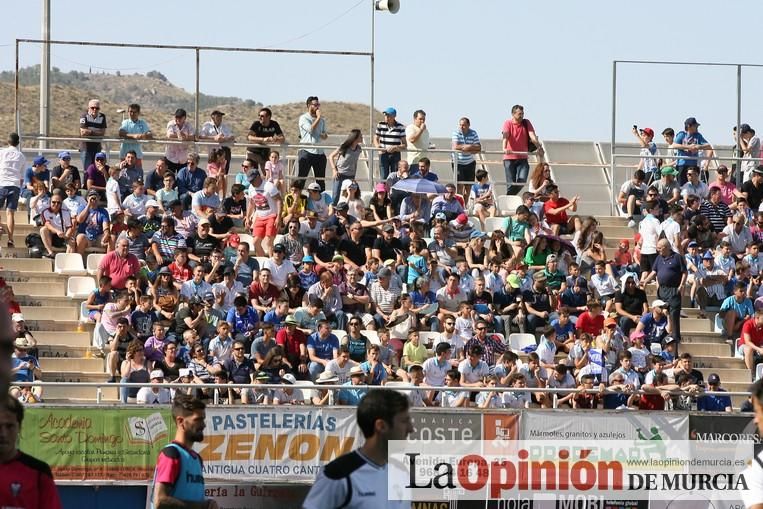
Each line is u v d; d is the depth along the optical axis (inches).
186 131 1732.3
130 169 1653.5
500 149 2176.4
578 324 1438.2
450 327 1384.1
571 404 1253.1
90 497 1067.3
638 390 1184.8
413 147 1824.6
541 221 1673.2
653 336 1470.2
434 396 1278.3
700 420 1122.0
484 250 1576.0
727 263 1640.0
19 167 1594.5
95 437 1069.8
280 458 1083.9
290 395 1246.9
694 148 1876.2
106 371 1363.2
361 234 1568.7
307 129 1777.8
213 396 1203.9
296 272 1493.6
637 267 1642.5
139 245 1493.6
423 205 1686.8
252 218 1603.1
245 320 1363.2
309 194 1654.8
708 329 1596.9
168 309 1342.3
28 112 5113.2
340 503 498.9
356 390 1214.3
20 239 1605.6
